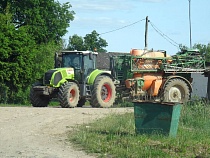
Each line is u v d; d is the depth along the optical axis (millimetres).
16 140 13680
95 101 24438
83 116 19125
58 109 21609
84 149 12438
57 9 52625
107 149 12156
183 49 27625
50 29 52562
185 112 18297
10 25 41688
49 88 24125
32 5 50312
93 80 24625
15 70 40219
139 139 13297
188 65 27188
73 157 11445
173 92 26000
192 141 13391
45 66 44312
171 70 26391
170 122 13672
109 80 25125
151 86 26047
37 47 46906
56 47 50125
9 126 16406
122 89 26000
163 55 26734
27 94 41562
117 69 26109
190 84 26562
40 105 25109
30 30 49812
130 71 25688
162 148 12383
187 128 16312
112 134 14258
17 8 49531
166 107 13688
